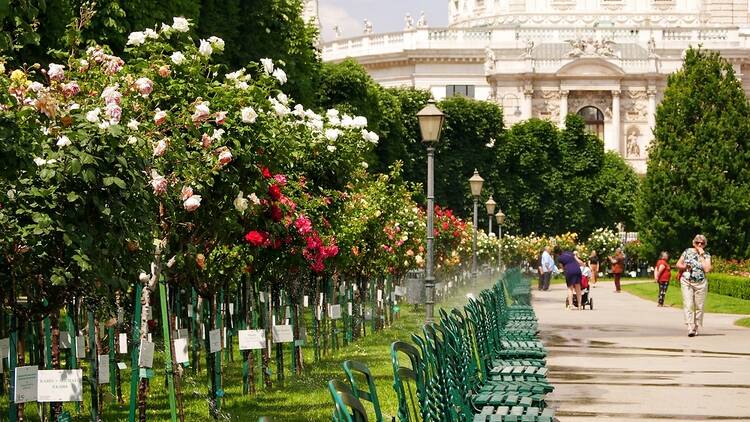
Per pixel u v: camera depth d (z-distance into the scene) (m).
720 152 77.50
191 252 16.23
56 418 16.06
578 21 159.12
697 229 78.25
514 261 88.94
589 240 109.12
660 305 54.19
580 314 47.28
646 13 159.38
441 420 12.07
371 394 9.95
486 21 162.62
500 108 113.88
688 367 26.14
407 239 40.72
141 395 15.98
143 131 15.22
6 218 12.57
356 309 33.09
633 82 139.75
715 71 78.62
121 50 34.88
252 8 48.34
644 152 139.88
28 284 14.02
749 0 160.00
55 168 12.48
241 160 16.44
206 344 20.09
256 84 18.64
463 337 15.52
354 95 81.38
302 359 24.84
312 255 22.44
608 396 21.14
